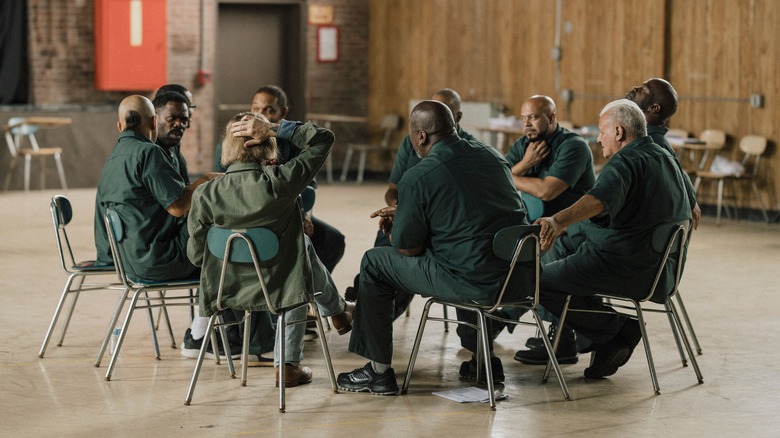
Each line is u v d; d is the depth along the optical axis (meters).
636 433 3.86
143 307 4.60
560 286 4.48
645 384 4.57
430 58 13.88
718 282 7.17
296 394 4.35
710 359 5.04
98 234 4.89
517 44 12.62
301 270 4.11
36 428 3.86
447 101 5.41
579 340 4.62
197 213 4.07
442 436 3.80
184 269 4.60
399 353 5.10
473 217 4.09
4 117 12.17
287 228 4.11
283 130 4.09
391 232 4.23
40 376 4.59
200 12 13.76
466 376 4.63
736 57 10.39
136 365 4.80
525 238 4.09
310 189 5.40
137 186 4.49
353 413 4.08
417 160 5.47
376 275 4.33
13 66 12.92
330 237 5.55
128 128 4.64
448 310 6.17
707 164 10.78
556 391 4.45
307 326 5.48
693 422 4.01
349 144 14.73
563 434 3.84
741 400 4.33
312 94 14.52
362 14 14.67
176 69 13.72
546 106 5.12
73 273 4.87
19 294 6.48
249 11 14.20
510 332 5.00
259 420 3.98
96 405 4.16
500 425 3.94
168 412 4.07
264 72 14.39
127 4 12.99
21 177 12.26
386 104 14.55
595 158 11.84
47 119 11.76
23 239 8.76
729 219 10.55
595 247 4.43
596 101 11.66
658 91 5.02
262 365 4.80
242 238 4.01
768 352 5.19
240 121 4.08
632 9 11.21
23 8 12.88
